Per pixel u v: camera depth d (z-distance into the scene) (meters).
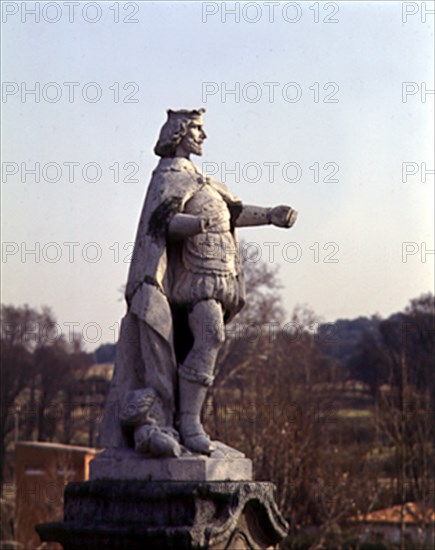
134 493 18.44
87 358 87.31
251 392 62.03
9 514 64.00
